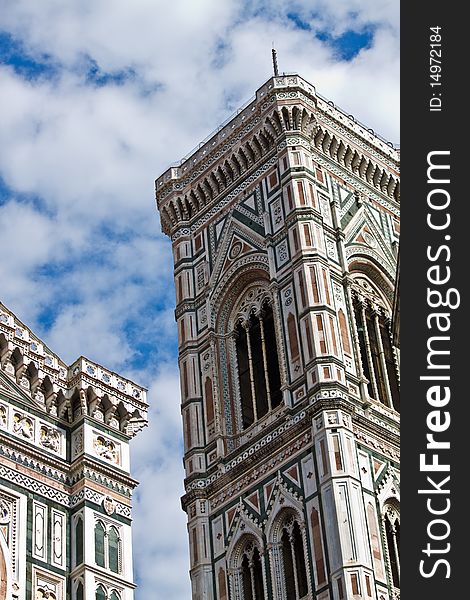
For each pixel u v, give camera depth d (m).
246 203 96.25
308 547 76.56
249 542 81.25
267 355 88.88
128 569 59.81
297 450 81.12
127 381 66.56
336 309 87.31
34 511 59.19
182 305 95.88
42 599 56.91
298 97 96.94
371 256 94.19
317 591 74.56
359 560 74.06
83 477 61.25
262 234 93.00
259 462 83.31
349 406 81.56
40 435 62.03
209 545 83.25
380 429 83.00
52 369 64.19
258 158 97.25
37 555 57.84
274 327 89.19
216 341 92.62
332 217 93.44
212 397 89.81
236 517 82.62
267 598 77.69
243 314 92.56
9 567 56.38
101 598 57.94
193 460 87.19
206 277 96.06
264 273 91.88
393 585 75.38
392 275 95.00
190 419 89.50
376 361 89.38
